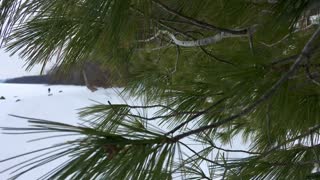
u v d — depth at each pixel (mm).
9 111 10188
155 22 1340
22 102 10844
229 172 1385
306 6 892
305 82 1327
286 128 1562
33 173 4062
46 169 4016
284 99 1153
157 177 700
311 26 1363
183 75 1703
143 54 1846
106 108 1287
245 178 1298
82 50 1113
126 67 1796
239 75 1056
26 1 854
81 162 615
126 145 689
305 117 1472
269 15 1121
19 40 1125
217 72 1184
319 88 1395
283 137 1615
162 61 1907
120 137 684
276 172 1340
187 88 1531
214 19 1431
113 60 1468
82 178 613
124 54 1426
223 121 862
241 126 1933
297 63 912
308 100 1436
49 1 937
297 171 1372
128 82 1958
